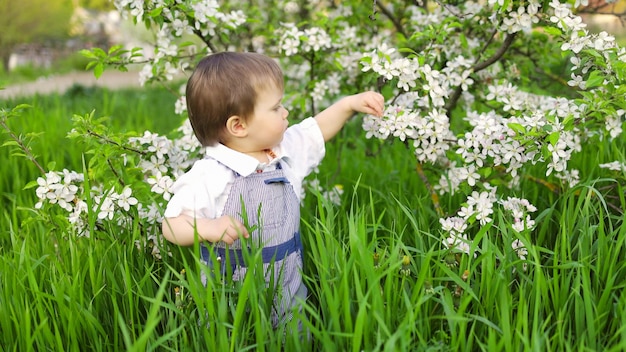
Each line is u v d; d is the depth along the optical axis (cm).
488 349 161
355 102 238
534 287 185
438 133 238
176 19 272
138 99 710
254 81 197
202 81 200
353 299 184
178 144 266
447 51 284
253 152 207
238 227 185
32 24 1806
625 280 194
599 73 229
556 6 236
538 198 278
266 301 188
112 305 203
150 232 232
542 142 221
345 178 333
